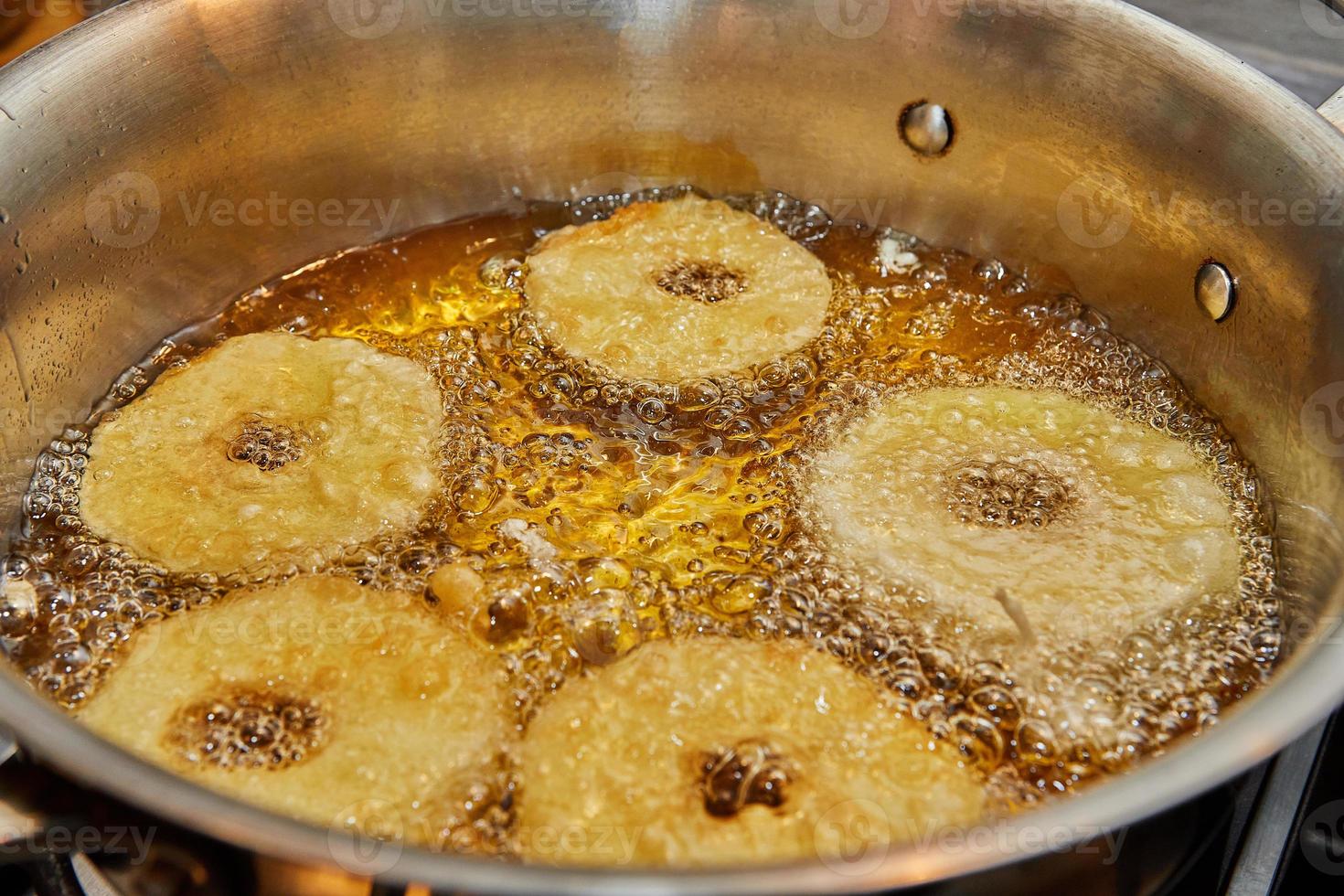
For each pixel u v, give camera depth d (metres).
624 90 0.55
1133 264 0.52
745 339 0.52
